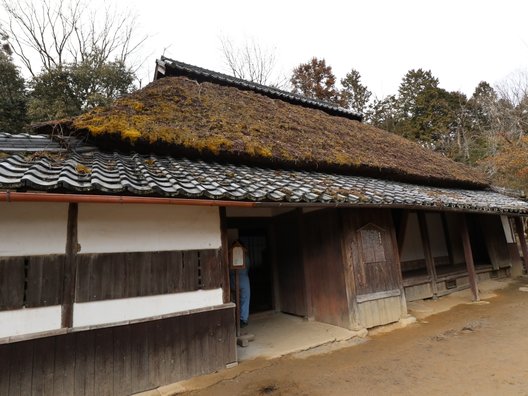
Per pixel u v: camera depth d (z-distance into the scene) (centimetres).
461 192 939
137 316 372
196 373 401
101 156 454
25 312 315
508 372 386
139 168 418
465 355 453
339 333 557
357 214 619
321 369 429
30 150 423
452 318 662
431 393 351
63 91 1462
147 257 390
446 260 1017
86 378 332
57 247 340
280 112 884
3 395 293
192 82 834
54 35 1659
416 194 653
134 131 471
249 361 456
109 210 376
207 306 423
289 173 588
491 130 2217
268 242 766
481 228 1115
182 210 427
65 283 338
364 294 593
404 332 579
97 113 512
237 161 571
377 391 363
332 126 955
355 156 740
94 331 343
